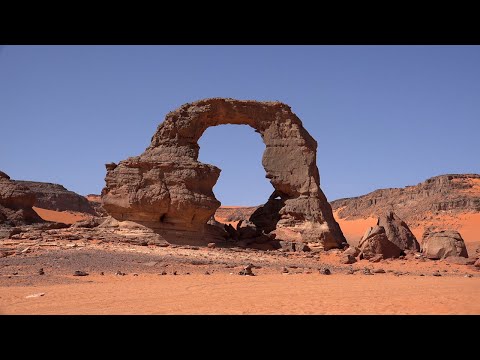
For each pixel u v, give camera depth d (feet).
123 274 85.20
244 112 146.82
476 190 417.69
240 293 69.67
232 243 132.46
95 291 69.10
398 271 106.73
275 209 152.97
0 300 61.57
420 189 437.99
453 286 79.82
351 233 395.55
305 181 143.84
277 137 147.43
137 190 125.39
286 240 140.15
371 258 122.42
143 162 126.31
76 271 83.71
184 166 127.54
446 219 370.12
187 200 124.67
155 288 72.95
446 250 127.24
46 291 68.28
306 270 100.37
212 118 145.28
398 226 144.36
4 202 147.43
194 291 70.85
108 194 127.24
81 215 297.33
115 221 127.44
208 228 133.39
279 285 78.84
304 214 141.69
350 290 73.97
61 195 307.78
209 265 98.99
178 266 95.09
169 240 124.16
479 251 156.97
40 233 121.08
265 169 147.02
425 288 77.00
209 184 131.03
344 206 497.46
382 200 456.86
